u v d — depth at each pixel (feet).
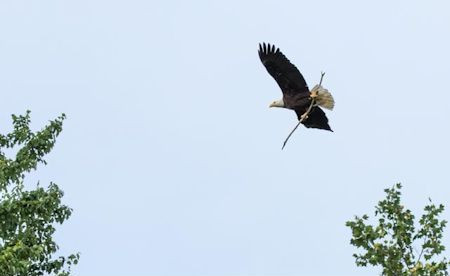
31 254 73.20
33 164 79.15
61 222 79.66
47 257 79.20
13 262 70.59
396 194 68.03
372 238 67.10
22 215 76.74
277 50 69.31
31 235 77.92
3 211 75.82
